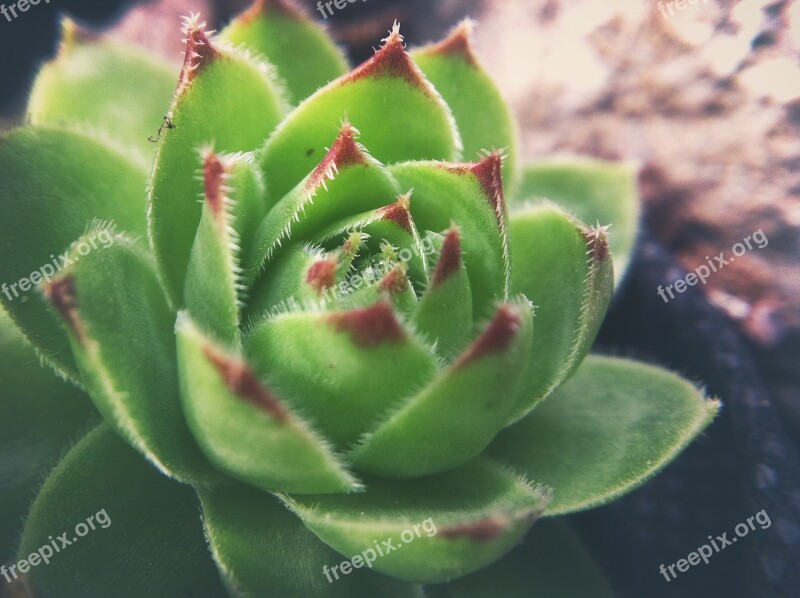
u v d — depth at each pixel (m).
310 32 0.08
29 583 0.06
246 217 0.06
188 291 0.06
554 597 0.07
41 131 0.06
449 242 0.05
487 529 0.05
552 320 0.07
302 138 0.07
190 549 0.06
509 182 0.08
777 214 0.10
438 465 0.06
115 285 0.06
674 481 0.09
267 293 0.06
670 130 0.11
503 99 0.08
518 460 0.07
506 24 0.12
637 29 0.11
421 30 0.13
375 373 0.05
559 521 0.08
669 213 0.10
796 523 0.08
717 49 0.11
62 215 0.06
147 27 0.12
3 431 0.07
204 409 0.05
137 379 0.06
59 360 0.06
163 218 0.06
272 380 0.05
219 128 0.06
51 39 0.12
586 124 0.11
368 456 0.06
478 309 0.06
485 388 0.05
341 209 0.06
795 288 0.10
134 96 0.08
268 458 0.05
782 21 0.11
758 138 0.10
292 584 0.06
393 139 0.07
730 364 0.09
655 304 0.10
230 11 0.12
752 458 0.09
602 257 0.06
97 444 0.06
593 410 0.07
